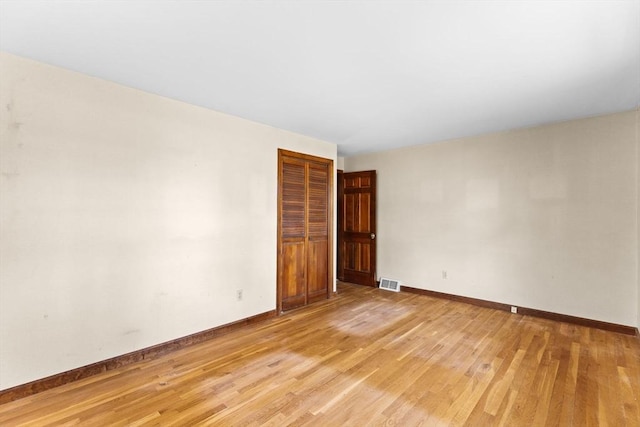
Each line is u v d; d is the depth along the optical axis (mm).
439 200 4617
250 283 3520
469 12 1624
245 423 1816
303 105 3062
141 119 2680
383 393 2125
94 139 2418
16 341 2072
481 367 2484
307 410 1940
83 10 1607
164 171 2820
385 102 2986
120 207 2547
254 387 2197
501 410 1945
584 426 1800
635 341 3008
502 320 3625
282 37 1874
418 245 4836
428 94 2779
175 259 2885
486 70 2307
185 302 2947
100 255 2439
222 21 1709
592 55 2082
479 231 4230
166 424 1812
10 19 1685
